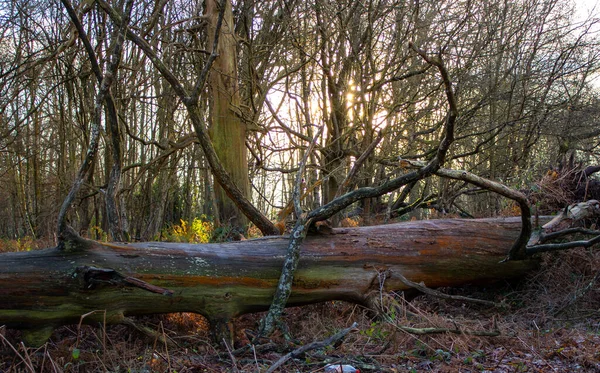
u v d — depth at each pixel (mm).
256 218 6219
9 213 21594
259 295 4434
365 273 4828
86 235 9742
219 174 6039
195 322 4766
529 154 13047
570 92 12891
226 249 4480
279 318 4305
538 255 5695
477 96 12367
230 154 10695
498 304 4863
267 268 4484
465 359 3666
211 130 10820
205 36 11461
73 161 14422
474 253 5383
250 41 11328
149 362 3711
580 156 13766
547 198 6805
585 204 6184
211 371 3572
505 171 12414
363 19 11031
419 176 4594
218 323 4242
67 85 11641
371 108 10781
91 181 11328
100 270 3719
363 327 4484
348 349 3941
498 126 11445
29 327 3711
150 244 4254
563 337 4207
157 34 9289
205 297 4211
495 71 12336
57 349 3799
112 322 3930
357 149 11102
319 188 14031
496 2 11828
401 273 4996
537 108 12125
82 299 3775
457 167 14594
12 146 13492
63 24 11141
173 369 3561
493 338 4168
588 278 5523
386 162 11461
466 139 13172
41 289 3674
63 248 3830
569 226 5953
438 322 4363
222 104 10719
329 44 10781
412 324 4441
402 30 11195
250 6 11250
